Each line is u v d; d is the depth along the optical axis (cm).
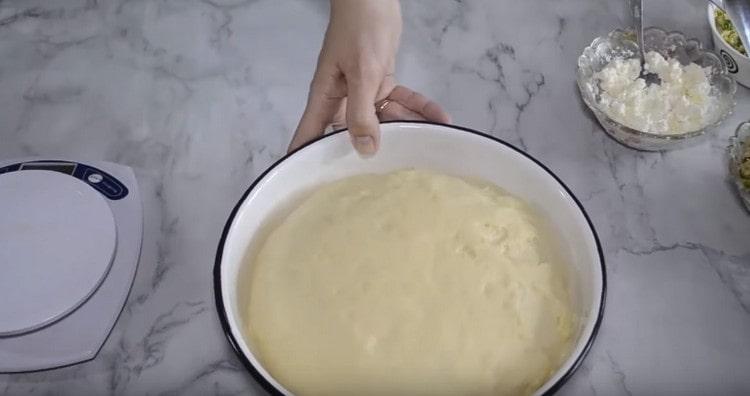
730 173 81
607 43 93
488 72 93
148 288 74
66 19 100
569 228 64
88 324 70
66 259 72
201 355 70
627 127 82
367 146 69
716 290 74
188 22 99
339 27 77
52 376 69
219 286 58
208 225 79
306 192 70
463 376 56
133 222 77
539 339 58
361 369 56
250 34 98
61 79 93
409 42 96
